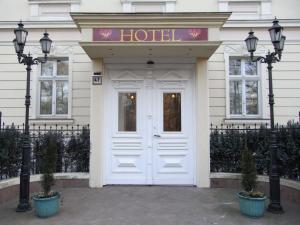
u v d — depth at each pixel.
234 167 7.67
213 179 7.32
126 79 7.57
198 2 9.55
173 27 6.48
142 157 7.49
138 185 7.44
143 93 7.57
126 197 6.54
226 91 9.45
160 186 7.38
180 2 9.57
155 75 7.59
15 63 9.64
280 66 9.49
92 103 7.34
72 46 9.62
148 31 6.49
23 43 5.90
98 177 7.30
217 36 6.50
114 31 6.50
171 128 7.55
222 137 7.77
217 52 9.54
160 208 5.88
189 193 6.82
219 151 7.69
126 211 5.72
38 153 7.48
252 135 7.62
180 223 5.16
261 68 9.49
